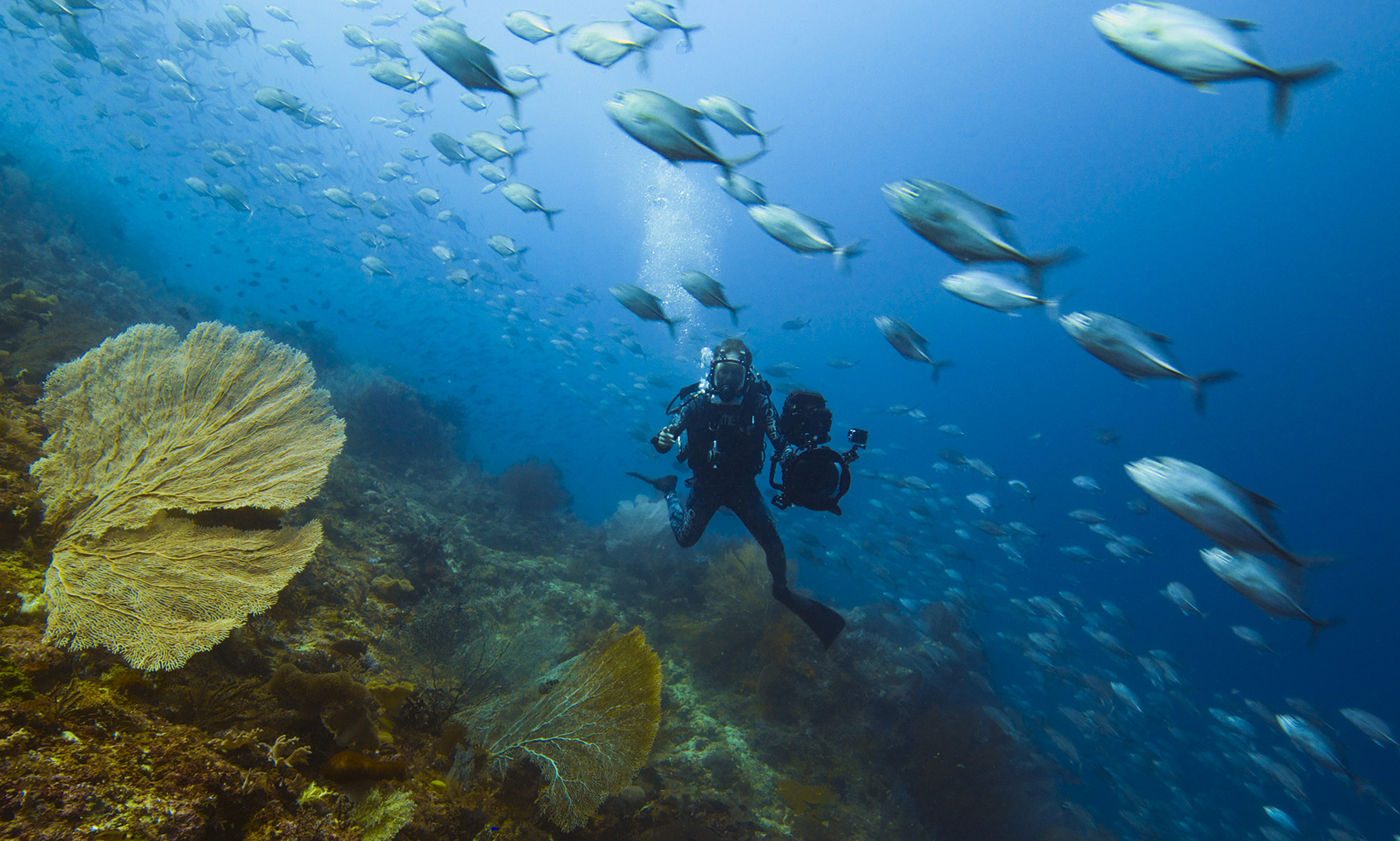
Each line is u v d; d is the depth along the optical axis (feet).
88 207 52.49
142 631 6.18
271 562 7.79
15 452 9.71
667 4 23.72
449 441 43.34
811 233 13.12
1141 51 8.77
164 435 8.55
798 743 23.67
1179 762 52.26
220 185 40.29
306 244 106.83
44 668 5.44
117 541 7.14
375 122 49.96
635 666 11.60
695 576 33.78
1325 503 216.74
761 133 18.49
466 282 48.91
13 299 19.88
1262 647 33.30
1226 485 10.05
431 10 37.76
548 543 35.99
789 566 34.83
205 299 49.52
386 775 7.43
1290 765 36.50
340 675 7.97
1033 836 25.05
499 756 11.32
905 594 43.78
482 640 14.35
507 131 37.99
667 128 10.51
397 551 21.35
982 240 9.10
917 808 23.82
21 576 6.67
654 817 14.38
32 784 4.18
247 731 6.69
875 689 27.68
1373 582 215.31
